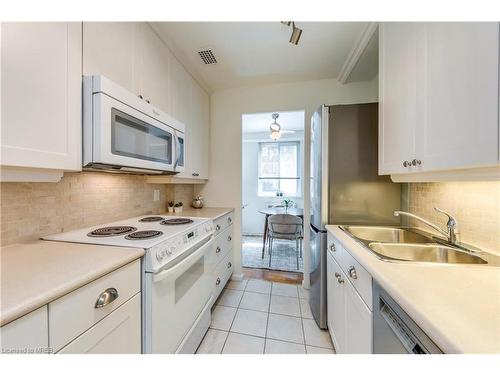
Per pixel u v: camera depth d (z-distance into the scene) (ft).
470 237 3.66
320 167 5.77
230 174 8.96
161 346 3.51
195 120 7.56
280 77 7.89
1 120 2.36
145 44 4.84
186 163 6.88
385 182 5.49
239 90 8.78
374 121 5.48
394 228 5.08
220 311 6.59
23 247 3.25
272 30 5.36
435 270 2.65
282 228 10.34
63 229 4.09
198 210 8.07
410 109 3.49
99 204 4.93
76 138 3.22
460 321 1.68
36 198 3.62
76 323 2.25
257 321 6.11
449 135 2.63
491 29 2.06
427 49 3.06
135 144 4.09
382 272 2.60
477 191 3.53
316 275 6.09
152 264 3.28
